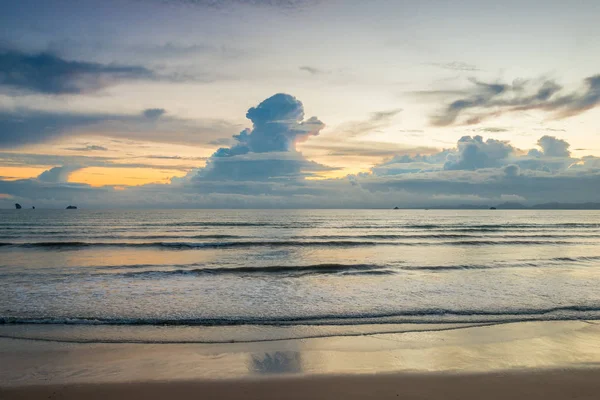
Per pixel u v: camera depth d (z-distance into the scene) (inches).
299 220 3122.5
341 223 2632.9
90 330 319.6
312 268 679.1
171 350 272.2
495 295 468.1
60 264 733.3
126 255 893.8
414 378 224.5
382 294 474.6
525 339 300.4
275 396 202.2
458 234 1571.1
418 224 2534.5
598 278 585.0
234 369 237.1
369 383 217.9
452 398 200.5
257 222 2672.2
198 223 2456.9
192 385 214.2
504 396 203.2
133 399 198.8
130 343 287.4
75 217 3368.6
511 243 1214.3
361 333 315.3
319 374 229.6
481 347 281.1
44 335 305.3
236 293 480.1
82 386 212.4
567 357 260.7
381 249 1043.3
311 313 382.9
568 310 396.2
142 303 424.8
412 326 336.5
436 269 679.1
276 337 304.5
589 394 206.2
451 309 398.9
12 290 488.7
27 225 2102.6
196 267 698.8
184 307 407.2
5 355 260.2
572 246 1127.0
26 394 202.4
